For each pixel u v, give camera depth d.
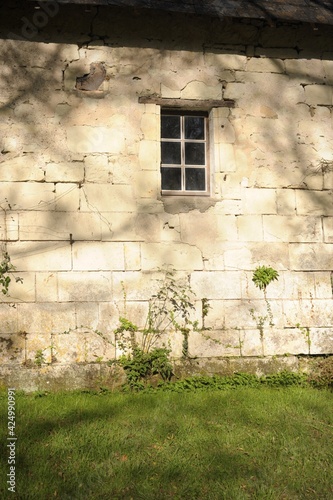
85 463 5.10
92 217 7.60
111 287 7.55
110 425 5.92
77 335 7.41
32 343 7.29
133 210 7.71
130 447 5.45
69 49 7.79
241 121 8.12
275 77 8.30
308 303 8.02
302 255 8.09
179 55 8.06
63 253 7.48
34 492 4.61
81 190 7.61
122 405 6.58
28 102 7.61
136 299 7.59
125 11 7.62
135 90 7.90
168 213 7.80
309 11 8.20
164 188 8.05
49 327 7.35
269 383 7.64
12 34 7.67
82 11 7.58
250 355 7.79
